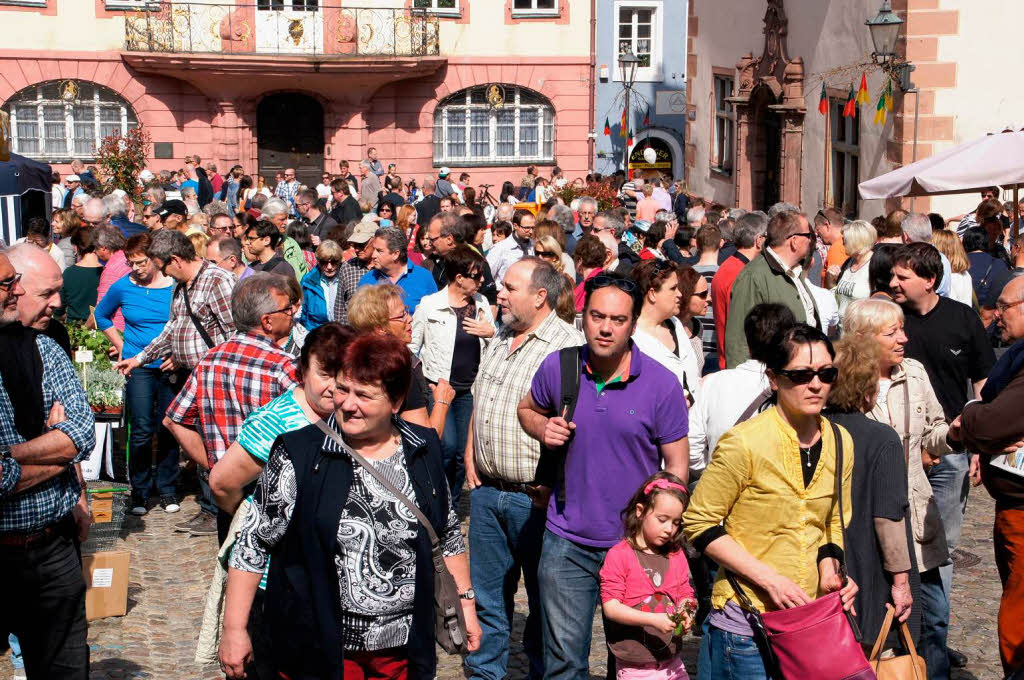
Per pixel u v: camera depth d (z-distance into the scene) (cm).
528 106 3322
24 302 520
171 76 3045
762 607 427
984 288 1066
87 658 507
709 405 569
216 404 580
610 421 497
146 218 1395
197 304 826
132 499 898
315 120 3167
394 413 411
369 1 3114
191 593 740
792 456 425
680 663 511
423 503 407
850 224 934
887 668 449
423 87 3216
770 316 482
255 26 3030
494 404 569
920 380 539
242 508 512
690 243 1301
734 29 2562
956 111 1725
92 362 905
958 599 730
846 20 1944
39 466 473
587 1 3291
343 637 401
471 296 804
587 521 504
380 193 2359
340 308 958
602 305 480
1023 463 513
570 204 2450
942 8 1702
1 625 496
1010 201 1494
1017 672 482
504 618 586
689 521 435
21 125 3002
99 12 2991
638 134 3503
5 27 2939
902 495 454
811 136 2134
